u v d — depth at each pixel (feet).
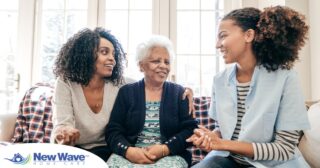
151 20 7.33
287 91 3.08
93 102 4.40
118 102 4.33
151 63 4.17
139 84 4.39
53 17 7.56
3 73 7.61
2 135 5.62
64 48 4.47
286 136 3.05
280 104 3.11
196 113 5.51
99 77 4.45
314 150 3.84
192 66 7.28
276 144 3.02
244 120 3.24
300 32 3.15
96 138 4.35
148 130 4.13
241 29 3.24
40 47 7.55
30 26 7.47
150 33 7.33
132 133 4.17
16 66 7.49
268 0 6.58
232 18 3.31
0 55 7.61
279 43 3.09
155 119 4.14
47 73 7.53
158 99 4.28
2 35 7.63
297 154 3.24
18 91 7.47
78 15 7.51
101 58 4.30
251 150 2.99
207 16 7.32
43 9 7.57
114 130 4.12
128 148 3.76
